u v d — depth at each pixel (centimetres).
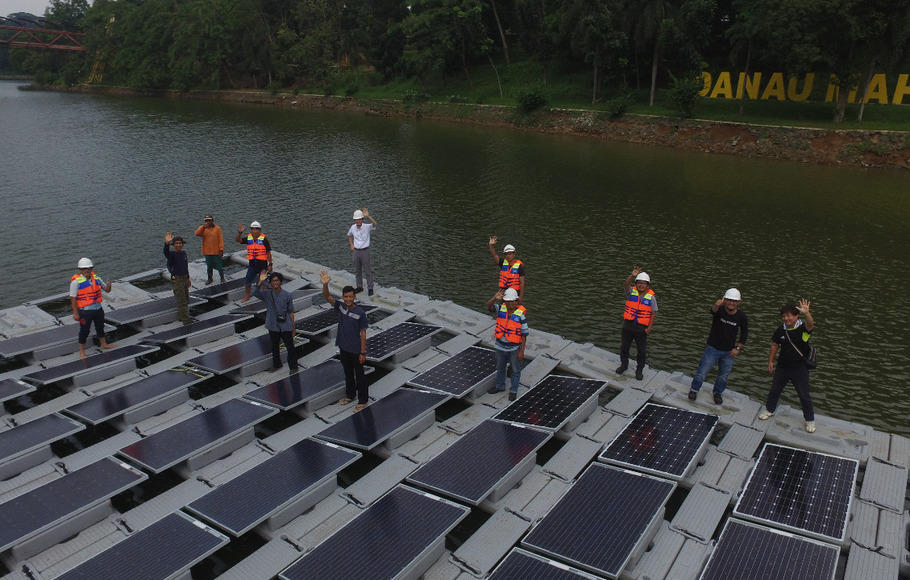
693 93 5081
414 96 7244
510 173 3938
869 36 4150
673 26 5191
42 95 10250
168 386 1198
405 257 2353
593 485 925
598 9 5800
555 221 2859
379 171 3966
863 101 4522
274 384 1214
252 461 1025
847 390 1471
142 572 758
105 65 11200
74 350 1433
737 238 2628
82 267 1342
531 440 1034
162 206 3088
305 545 845
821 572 761
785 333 1082
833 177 3850
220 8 9188
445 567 817
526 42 7144
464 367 1296
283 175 3828
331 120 6762
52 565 815
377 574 755
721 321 1147
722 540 827
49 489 909
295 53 8669
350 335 1123
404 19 8138
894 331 1784
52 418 1095
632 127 5394
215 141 5175
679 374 1318
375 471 1002
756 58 5444
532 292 2020
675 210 3067
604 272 2216
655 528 869
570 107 6009
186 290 1569
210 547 796
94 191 3388
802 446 1090
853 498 938
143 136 5434
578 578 752
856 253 2452
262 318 1678
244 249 2422
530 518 902
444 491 915
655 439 1044
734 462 1037
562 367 1380
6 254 2367
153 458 972
